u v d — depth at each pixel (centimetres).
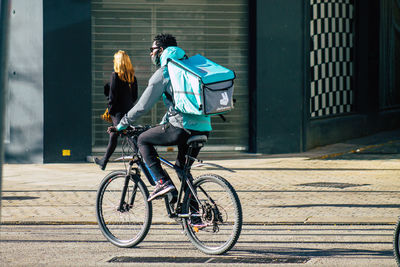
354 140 2417
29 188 1423
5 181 1523
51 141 1834
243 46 1981
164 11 1934
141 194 902
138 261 841
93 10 1889
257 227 1052
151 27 1927
